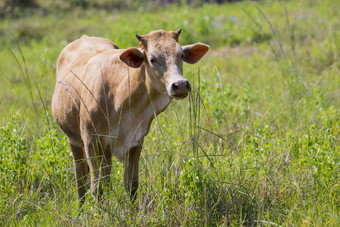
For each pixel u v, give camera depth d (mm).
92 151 16203
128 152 16203
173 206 14977
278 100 24641
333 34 39250
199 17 48125
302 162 16969
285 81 25484
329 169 16125
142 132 16078
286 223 14148
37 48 46594
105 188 15367
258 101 25234
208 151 17375
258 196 15766
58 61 20094
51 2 67812
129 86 15539
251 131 20422
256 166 16906
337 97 25031
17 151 17297
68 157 18422
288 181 16453
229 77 30453
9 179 16875
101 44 19562
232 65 33438
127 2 68062
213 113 21547
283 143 18453
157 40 15031
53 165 17609
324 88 25016
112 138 16094
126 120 15859
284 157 18000
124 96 15625
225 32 45312
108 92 15961
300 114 21906
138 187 16078
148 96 15508
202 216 14773
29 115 22719
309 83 26266
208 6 57500
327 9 52281
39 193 17000
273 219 15000
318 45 37031
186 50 15844
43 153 18297
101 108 15789
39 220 15281
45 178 17641
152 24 47844
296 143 17859
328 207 15141
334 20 47156
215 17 51625
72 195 16531
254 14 53094
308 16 49250
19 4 66812
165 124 19734
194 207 15172
